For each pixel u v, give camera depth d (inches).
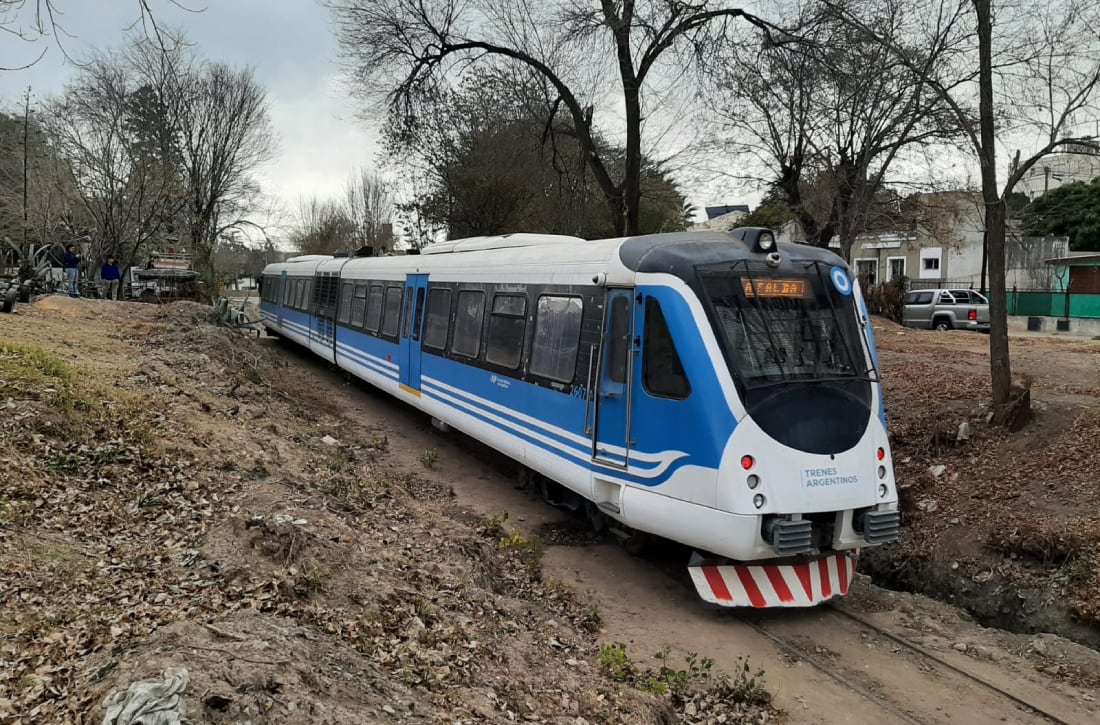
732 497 254.1
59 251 966.4
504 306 401.7
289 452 370.0
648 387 283.1
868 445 275.3
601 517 343.6
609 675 223.3
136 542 235.9
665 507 273.6
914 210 919.0
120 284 940.6
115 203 925.8
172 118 1336.1
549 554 331.3
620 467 294.2
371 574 235.5
